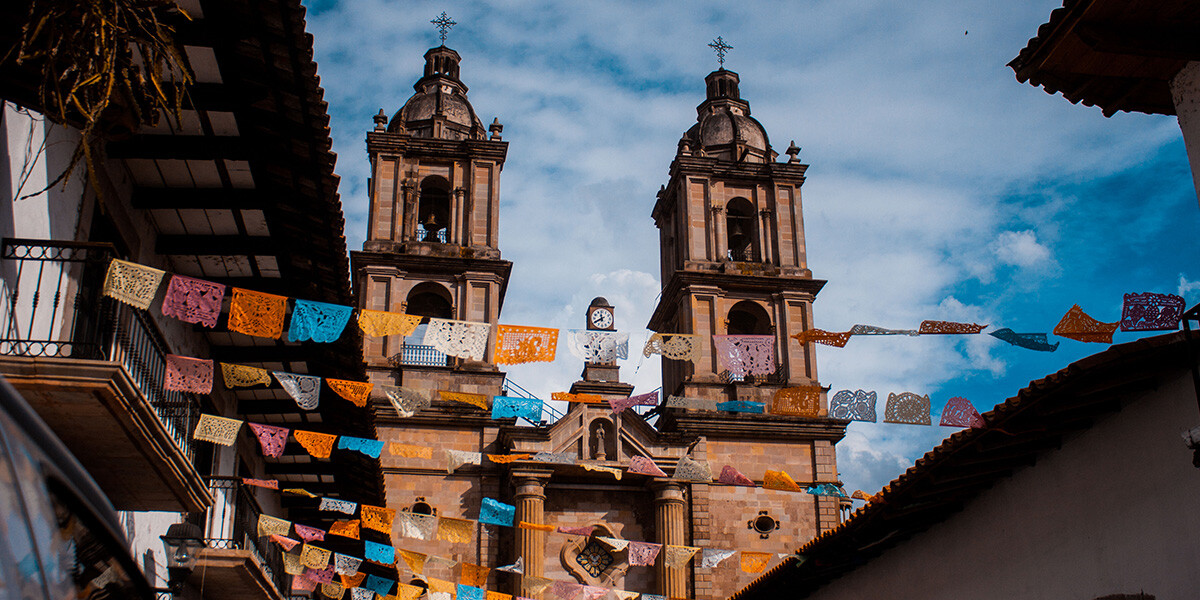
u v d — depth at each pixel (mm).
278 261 16234
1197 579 11203
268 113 13312
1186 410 11555
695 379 41656
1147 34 10906
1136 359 11625
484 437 39656
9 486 2480
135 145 13703
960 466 14578
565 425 39531
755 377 42094
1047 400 12484
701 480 21203
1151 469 12055
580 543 38688
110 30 8578
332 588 23812
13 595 2406
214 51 12359
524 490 38094
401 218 43281
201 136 13766
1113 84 11922
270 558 22547
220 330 17906
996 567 15188
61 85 9219
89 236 13172
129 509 13367
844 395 13367
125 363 12867
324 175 14164
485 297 41969
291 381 14086
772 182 46281
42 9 8320
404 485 38531
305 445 15719
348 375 19000
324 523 26844
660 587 38094
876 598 19203
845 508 40719
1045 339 11516
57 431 11102
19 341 10172
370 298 41344
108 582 3072
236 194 14828
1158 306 10891
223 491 19672
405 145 44219
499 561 38156
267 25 11906
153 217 15391
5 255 10562
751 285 43531
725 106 50188
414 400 15953
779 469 40781
